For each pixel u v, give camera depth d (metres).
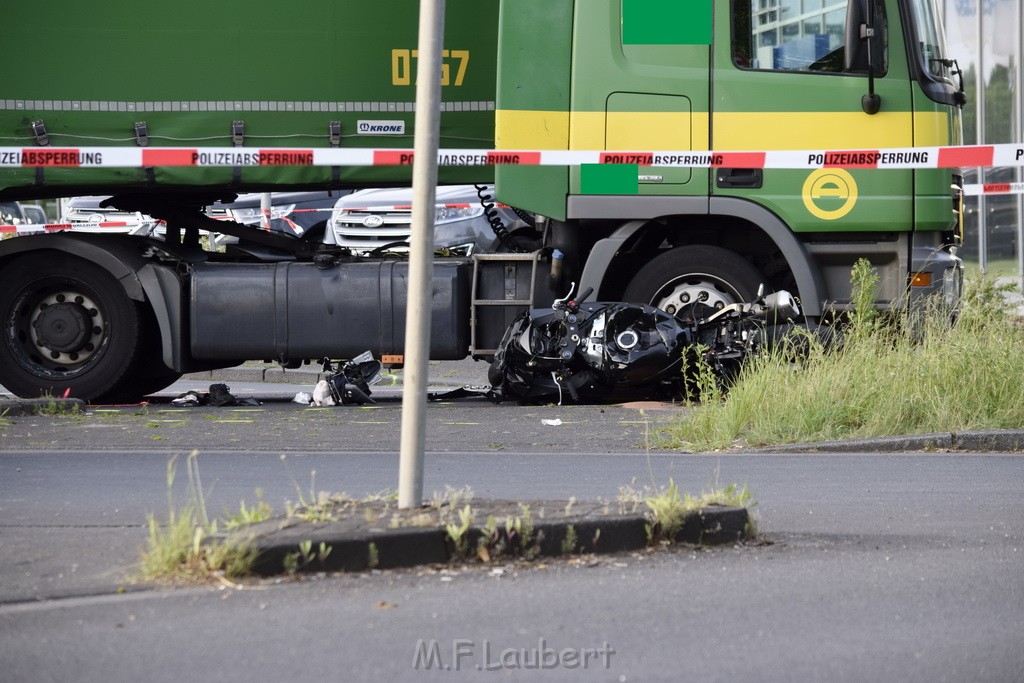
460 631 16.83
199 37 42.78
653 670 15.39
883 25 40.66
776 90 40.72
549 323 42.03
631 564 20.36
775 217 40.78
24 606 17.86
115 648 16.03
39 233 43.81
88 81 42.78
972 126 77.06
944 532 22.95
